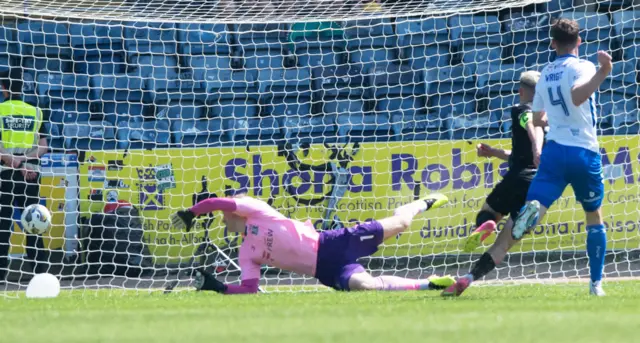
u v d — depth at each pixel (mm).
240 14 38750
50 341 11711
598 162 20484
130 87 46625
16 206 36781
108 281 36531
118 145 44469
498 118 45781
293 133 45594
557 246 37000
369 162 38094
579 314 14844
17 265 36906
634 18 46281
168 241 37250
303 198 37938
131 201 37438
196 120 45688
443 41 47969
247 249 25281
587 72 20047
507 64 47344
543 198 20328
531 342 10773
